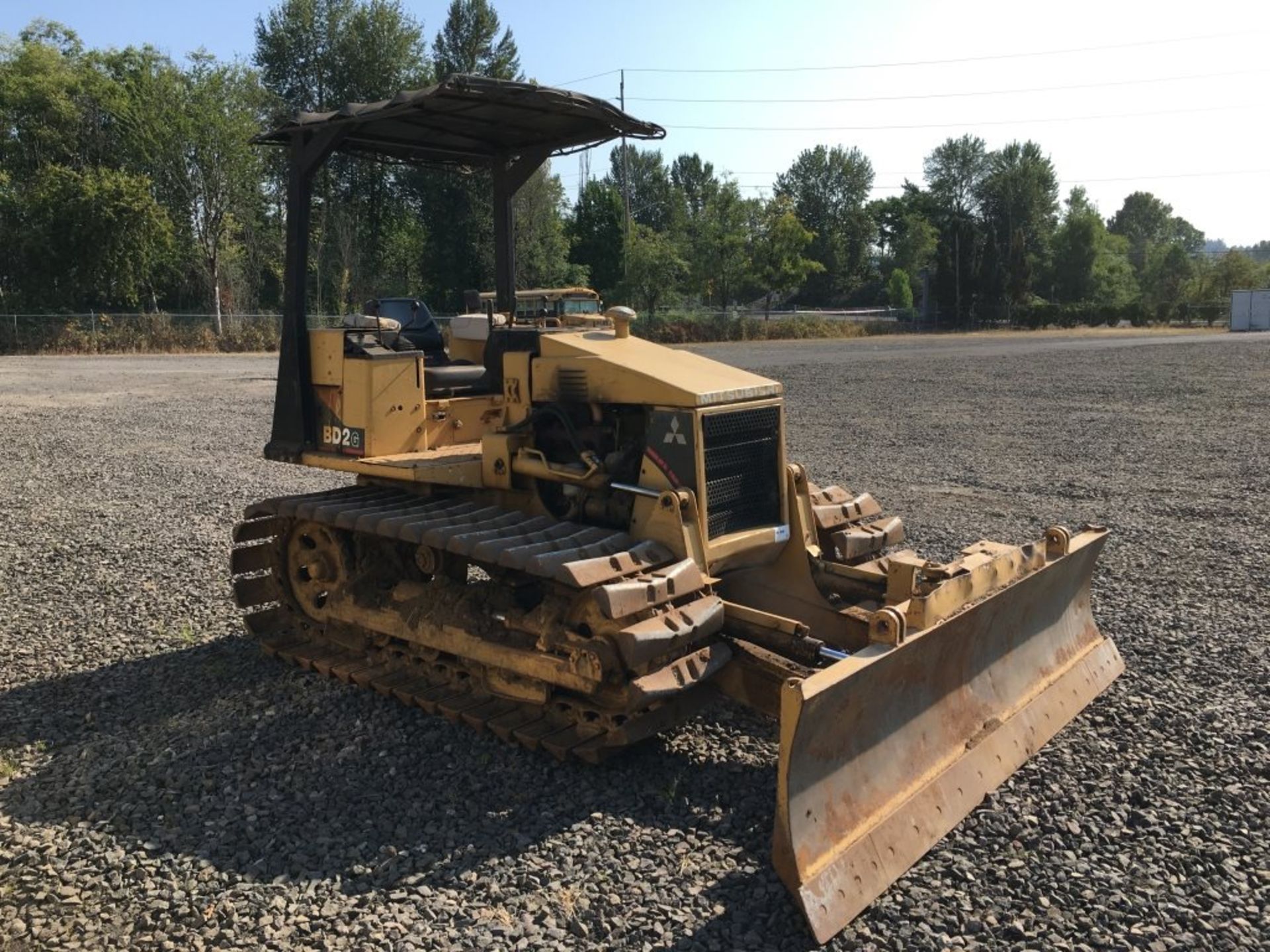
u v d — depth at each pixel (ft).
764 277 172.96
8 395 69.82
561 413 16.52
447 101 16.42
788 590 17.16
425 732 16.07
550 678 14.92
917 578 15.48
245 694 17.83
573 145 19.63
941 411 58.54
